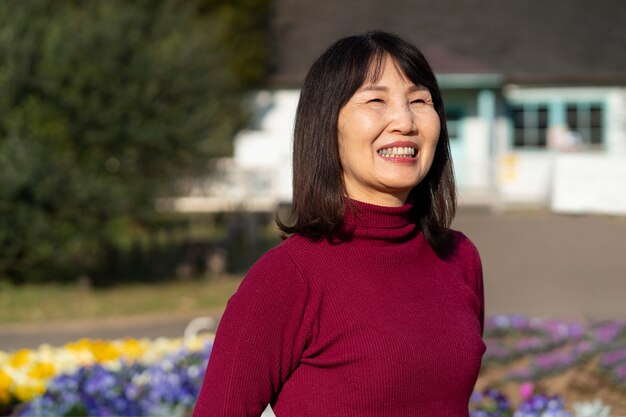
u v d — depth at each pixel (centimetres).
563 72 2709
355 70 273
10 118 1398
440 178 305
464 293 284
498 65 2712
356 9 2977
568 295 1287
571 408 716
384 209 271
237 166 2489
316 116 275
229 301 263
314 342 259
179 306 1313
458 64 2691
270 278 258
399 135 271
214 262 1600
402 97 275
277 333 256
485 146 2677
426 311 266
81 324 1195
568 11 2961
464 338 266
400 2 2995
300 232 270
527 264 1583
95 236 1441
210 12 2509
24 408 698
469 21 2908
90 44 1444
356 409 253
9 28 1418
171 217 2259
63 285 1504
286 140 2700
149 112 1488
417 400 255
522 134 2720
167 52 1513
